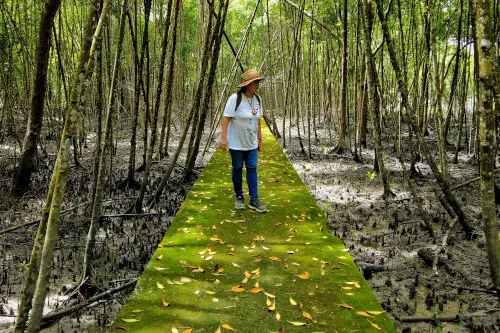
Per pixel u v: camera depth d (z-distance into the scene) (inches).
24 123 516.4
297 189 225.1
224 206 192.7
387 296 150.1
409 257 181.3
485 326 128.0
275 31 595.5
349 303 111.4
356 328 100.3
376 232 212.5
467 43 320.8
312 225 169.8
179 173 335.0
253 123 178.2
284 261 136.4
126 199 261.1
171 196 273.7
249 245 149.2
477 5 116.1
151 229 215.5
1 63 358.9
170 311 106.0
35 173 325.7
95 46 86.0
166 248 144.1
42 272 80.0
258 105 179.8
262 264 134.0
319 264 134.3
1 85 408.2
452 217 213.6
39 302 80.4
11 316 132.2
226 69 709.3
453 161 370.6
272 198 207.0
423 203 253.9
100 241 197.9
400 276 164.4
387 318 105.0
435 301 144.8
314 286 120.3
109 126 152.5
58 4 241.4
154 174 331.9
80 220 222.1
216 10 517.7
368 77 248.2
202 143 498.6
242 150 180.1
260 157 313.9
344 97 404.5
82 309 139.5
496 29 245.1
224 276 125.4
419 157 368.5
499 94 182.1
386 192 264.4
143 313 104.7
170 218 232.1
